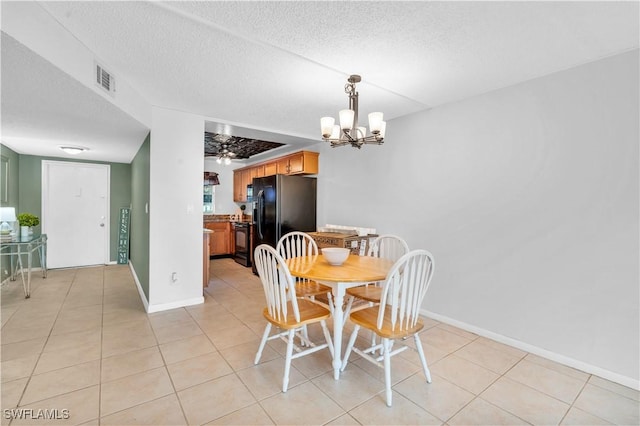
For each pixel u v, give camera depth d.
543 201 2.38
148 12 1.59
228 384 1.97
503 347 2.54
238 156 6.55
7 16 1.38
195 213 3.44
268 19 1.65
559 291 2.30
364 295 2.47
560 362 2.28
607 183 2.09
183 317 3.08
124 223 5.54
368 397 1.86
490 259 2.69
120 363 2.20
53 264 5.05
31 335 2.62
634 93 1.98
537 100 2.41
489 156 2.69
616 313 2.05
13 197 4.39
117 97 2.34
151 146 3.11
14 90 2.01
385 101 2.95
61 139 3.56
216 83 2.52
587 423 1.66
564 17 1.64
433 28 1.74
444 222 3.04
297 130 4.14
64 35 1.74
